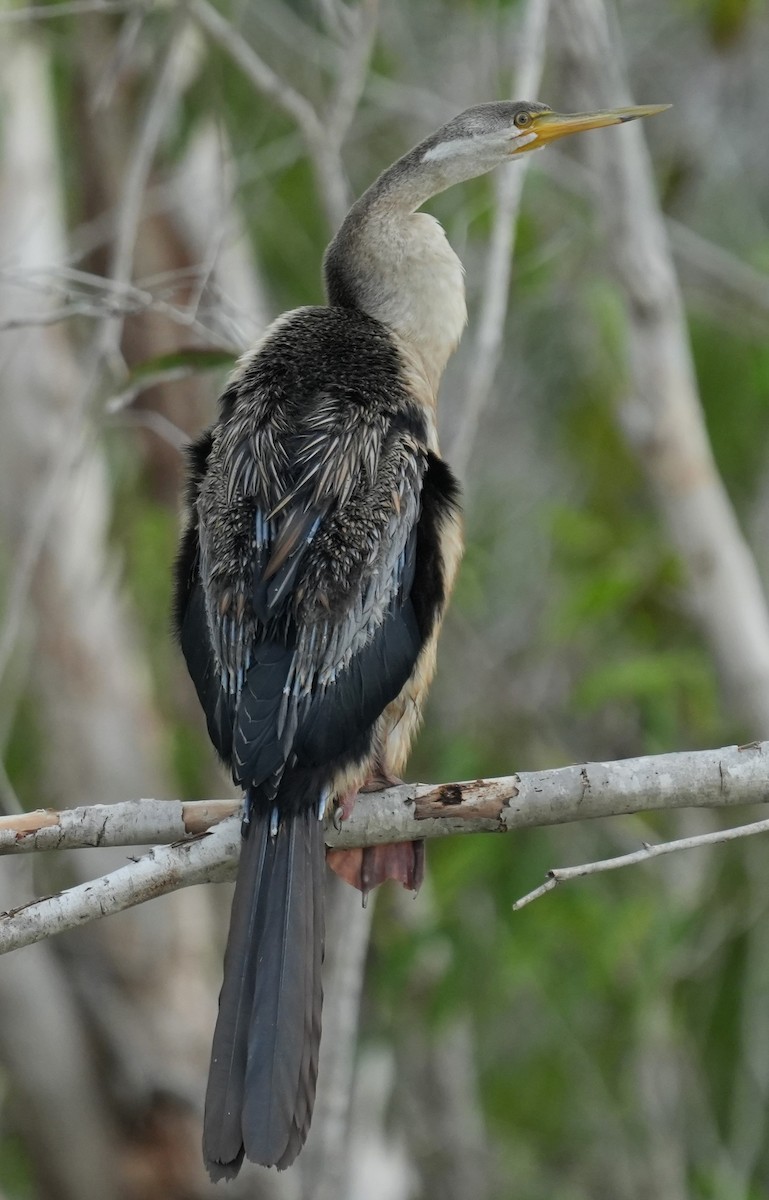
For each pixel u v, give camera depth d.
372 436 7.99
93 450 12.17
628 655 14.53
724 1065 12.86
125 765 13.76
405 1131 15.59
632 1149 15.23
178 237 13.56
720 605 12.60
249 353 8.55
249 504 7.76
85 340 13.75
